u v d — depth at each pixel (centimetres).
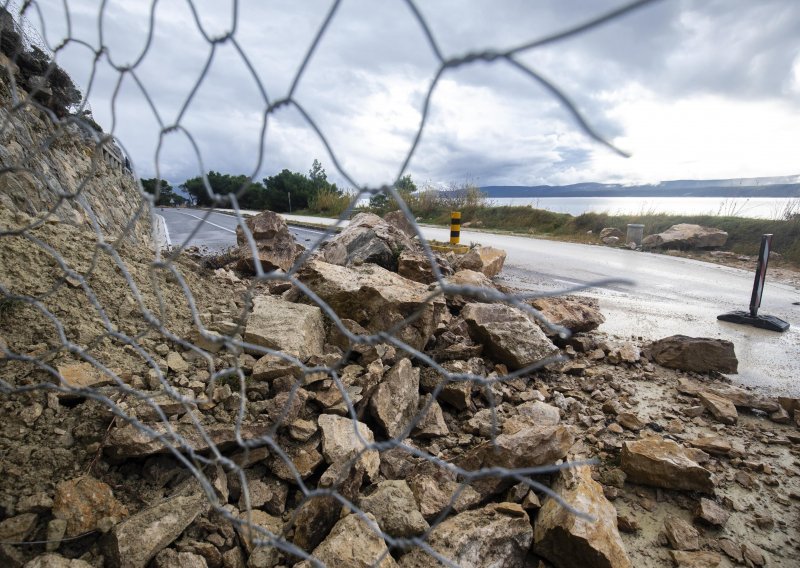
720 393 375
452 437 301
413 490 237
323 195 3158
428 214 2412
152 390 246
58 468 199
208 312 365
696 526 248
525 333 394
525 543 213
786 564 226
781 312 679
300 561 192
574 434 321
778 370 448
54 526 178
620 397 375
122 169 876
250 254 642
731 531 244
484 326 398
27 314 267
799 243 1206
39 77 543
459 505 228
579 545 202
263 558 191
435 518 223
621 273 978
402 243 718
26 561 172
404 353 348
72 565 165
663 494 268
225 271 575
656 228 1614
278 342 308
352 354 339
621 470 281
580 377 408
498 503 242
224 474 221
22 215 354
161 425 217
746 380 423
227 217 2038
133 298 332
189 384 256
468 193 2330
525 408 328
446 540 202
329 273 428
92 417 219
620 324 598
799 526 248
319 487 214
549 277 910
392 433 277
